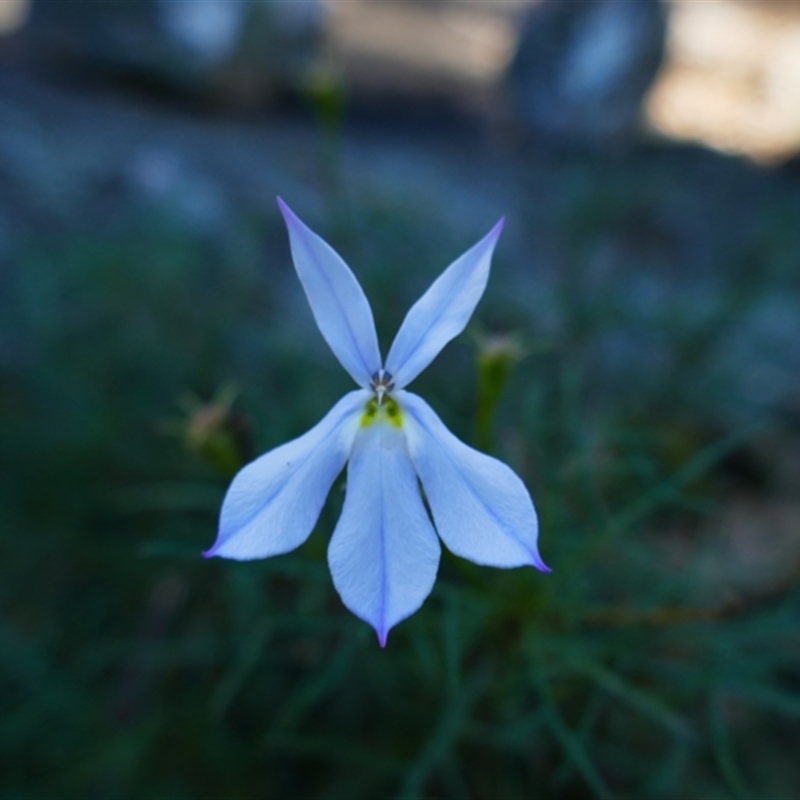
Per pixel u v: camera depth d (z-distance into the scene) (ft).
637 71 0.87
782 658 0.29
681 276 0.61
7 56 0.80
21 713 0.34
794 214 0.60
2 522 0.38
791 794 0.32
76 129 0.64
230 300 0.48
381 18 1.22
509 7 1.45
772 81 1.26
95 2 0.78
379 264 0.46
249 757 0.33
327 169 0.46
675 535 0.40
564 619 0.27
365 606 0.18
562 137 0.88
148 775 0.33
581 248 0.57
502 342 0.24
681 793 0.31
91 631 0.37
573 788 0.31
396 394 0.20
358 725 0.33
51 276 0.45
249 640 0.30
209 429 0.25
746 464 0.44
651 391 0.47
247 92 0.83
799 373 0.52
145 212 0.51
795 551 0.38
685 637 0.29
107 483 0.41
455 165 0.79
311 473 0.19
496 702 0.30
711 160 0.89
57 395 0.42
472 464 0.19
